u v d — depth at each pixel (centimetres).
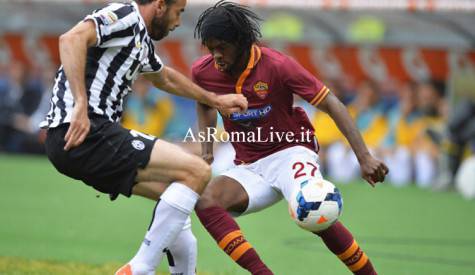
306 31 4759
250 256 1596
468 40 4609
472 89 4556
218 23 1639
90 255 2344
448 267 2305
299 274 2159
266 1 4409
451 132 4559
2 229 2788
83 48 1446
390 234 2938
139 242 2628
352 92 4928
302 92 1677
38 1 4841
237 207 1708
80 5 5084
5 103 5403
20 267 2056
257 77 1700
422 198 4138
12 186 4081
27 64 5456
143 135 1530
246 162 1789
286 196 1714
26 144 5491
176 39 5062
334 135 4731
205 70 1758
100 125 1494
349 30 4750
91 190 4044
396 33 4706
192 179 1518
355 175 4781
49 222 2983
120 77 1526
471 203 3988
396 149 4728
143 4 1545
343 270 2225
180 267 1670
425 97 4659
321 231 1717
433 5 4319
